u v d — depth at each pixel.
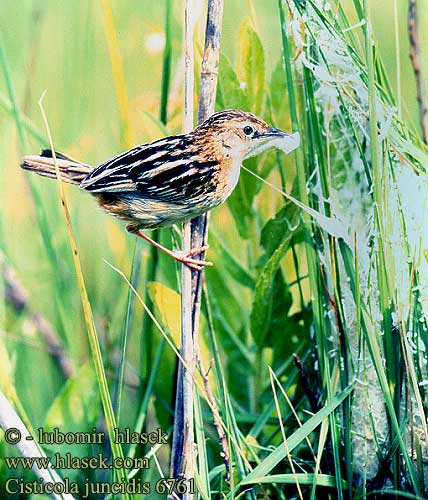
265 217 7.35
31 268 7.65
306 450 6.73
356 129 6.52
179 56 7.89
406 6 7.51
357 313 5.74
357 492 6.07
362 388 6.34
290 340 7.05
